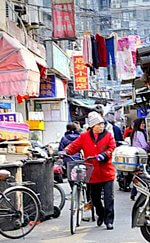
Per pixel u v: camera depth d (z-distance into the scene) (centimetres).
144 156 686
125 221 907
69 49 2961
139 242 739
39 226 891
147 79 1425
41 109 2491
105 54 1708
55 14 1666
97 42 1708
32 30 2181
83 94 3231
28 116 2138
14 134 907
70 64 2706
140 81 1753
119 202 1138
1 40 1130
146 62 1262
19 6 1900
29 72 1123
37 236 810
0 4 1501
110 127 1156
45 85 2355
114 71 1752
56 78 2389
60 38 1667
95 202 865
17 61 1119
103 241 754
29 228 804
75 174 831
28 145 925
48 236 808
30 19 2097
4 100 1600
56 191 1003
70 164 841
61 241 767
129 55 1716
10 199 793
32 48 1795
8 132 905
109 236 788
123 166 688
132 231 818
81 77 2581
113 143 846
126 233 805
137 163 681
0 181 825
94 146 844
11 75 1118
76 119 3112
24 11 1933
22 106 2080
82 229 852
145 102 1898
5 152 902
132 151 686
